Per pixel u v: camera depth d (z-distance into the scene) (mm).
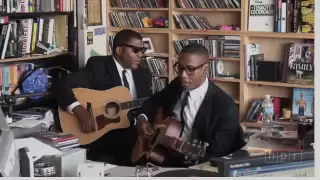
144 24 5336
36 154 2369
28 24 4598
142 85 4086
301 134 2725
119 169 2506
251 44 4832
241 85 4852
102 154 3756
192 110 2830
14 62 4652
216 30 4922
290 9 4570
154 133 2861
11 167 1883
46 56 4684
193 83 2793
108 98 3926
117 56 4027
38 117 3926
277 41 4789
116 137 3885
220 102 2777
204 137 2799
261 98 4891
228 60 4934
